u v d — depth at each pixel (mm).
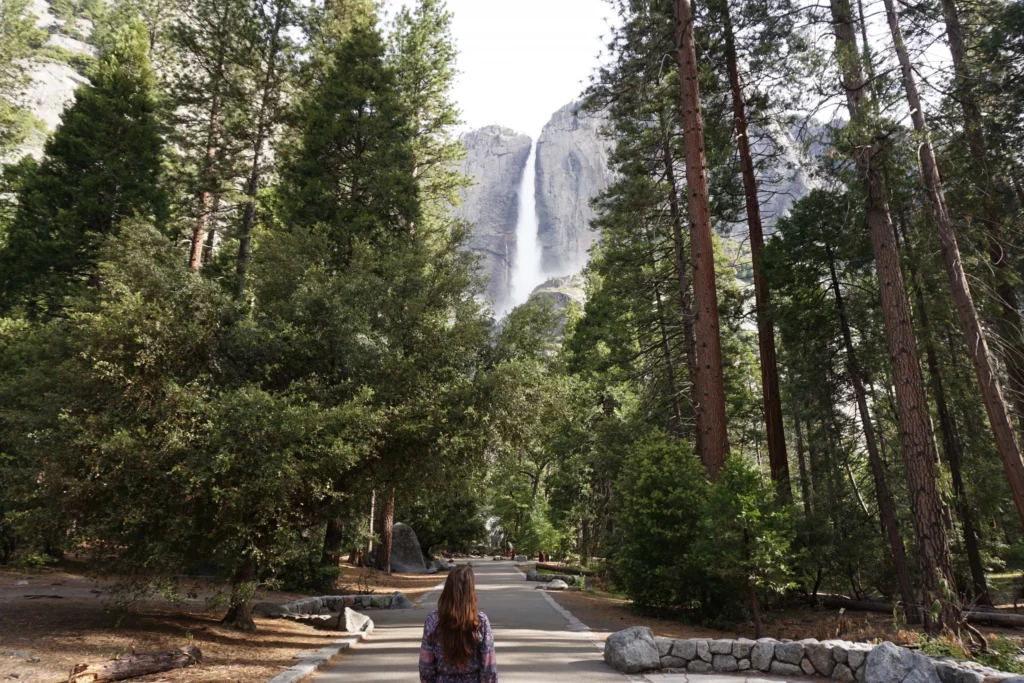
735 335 31469
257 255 15180
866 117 13820
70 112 29312
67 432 10250
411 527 46812
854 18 15484
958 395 22188
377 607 18156
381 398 13016
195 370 12039
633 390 35062
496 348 14875
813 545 20703
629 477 17109
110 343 10828
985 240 17062
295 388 12344
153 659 8055
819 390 23625
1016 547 27047
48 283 26984
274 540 11422
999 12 17562
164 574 10711
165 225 27484
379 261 16234
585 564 36875
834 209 20375
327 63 28625
